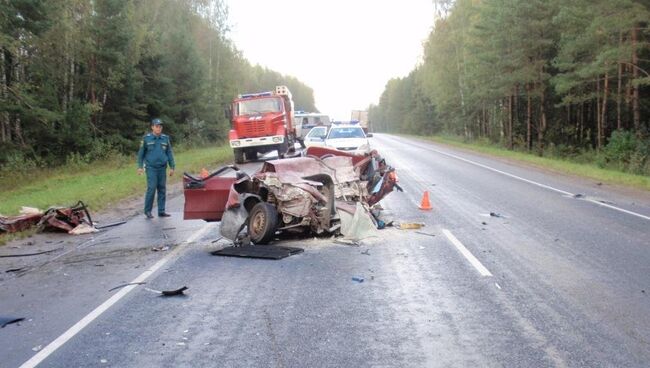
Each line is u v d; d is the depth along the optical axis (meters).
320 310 6.20
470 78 47.03
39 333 5.73
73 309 6.47
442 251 8.98
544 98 42.97
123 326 5.84
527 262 8.24
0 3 23.78
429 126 92.88
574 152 38.69
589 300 6.45
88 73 33.62
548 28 37.69
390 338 5.36
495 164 26.94
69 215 11.62
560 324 5.68
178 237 10.64
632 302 6.36
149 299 6.75
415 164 26.75
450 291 6.84
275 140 28.20
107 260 8.90
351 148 23.09
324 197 10.06
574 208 13.46
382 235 10.27
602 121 34.78
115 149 33.59
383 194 12.15
